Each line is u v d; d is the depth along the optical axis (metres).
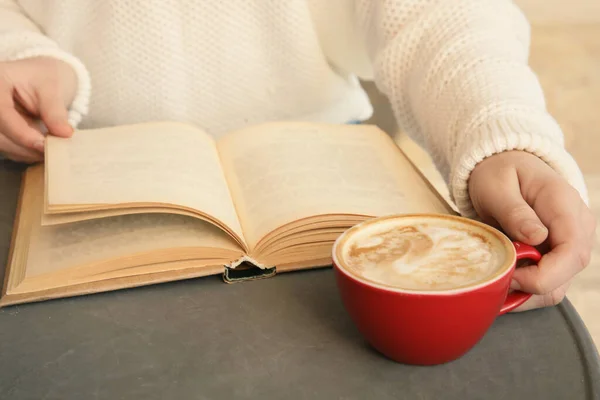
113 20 0.99
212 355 0.48
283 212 0.60
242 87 1.07
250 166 0.70
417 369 0.46
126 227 0.61
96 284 0.56
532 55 2.55
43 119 0.75
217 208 0.60
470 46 0.73
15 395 0.44
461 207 0.61
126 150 0.69
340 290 0.46
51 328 0.51
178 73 1.04
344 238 0.49
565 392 0.43
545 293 0.49
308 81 1.06
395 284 0.44
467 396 0.43
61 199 0.57
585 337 0.49
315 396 0.43
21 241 0.63
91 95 1.05
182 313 0.53
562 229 0.50
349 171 0.69
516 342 0.49
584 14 2.78
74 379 0.45
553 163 0.58
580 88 2.36
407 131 0.88
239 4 1.00
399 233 0.51
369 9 0.90
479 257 0.46
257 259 0.58
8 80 0.77
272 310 0.53
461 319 0.43
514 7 0.83
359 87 1.18
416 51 0.80
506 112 0.61
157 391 0.44
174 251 0.57
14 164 0.84
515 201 0.52
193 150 0.72
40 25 1.04
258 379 0.45
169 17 1.00
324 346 0.48
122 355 0.48
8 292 0.55
